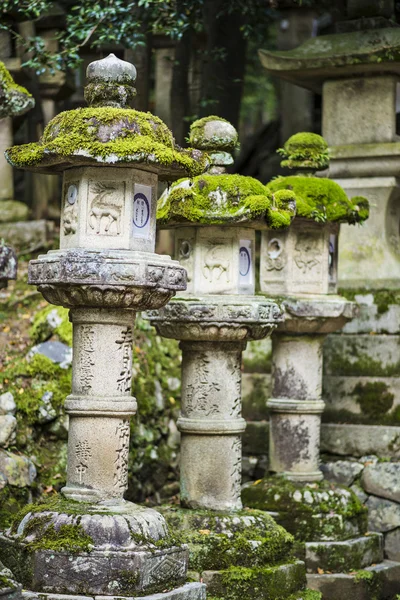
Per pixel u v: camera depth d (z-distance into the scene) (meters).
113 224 5.38
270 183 7.47
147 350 8.58
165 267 5.36
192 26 10.01
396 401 8.19
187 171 5.48
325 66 8.69
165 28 9.11
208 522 6.29
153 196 5.55
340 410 8.37
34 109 10.77
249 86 15.96
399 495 7.81
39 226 10.33
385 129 8.77
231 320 6.30
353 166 8.79
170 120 10.98
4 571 5.02
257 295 6.87
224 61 11.23
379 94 8.79
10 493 6.65
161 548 5.30
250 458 8.46
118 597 5.10
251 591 6.10
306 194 7.37
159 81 11.57
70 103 12.45
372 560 7.46
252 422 8.56
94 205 5.37
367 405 8.27
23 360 7.68
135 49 9.95
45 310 8.28
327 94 9.00
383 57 8.45
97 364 5.42
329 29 12.56
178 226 6.56
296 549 7.00
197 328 6.34
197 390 6.52
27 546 5.26
